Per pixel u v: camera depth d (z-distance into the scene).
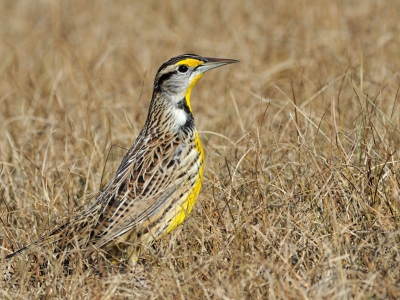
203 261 10.77
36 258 11.56
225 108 17.56
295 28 23.05
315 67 19.31
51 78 20.08
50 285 10.73
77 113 17.77
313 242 10.99
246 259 10.70
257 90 18.88
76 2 27.00
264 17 24.86
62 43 23.02
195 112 18.48
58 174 14.32
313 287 9.88
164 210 11.59
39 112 18.02
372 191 12.09
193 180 11.82
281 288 9.84
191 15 25.72
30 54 22.91
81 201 13.40
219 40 23.52
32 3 27.61
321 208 11.96
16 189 14.28
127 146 15.66
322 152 13.71
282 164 13.59
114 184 11.74
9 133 16.55
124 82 20.47
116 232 11.31
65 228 11.45
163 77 12.08
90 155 14.97
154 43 23.72
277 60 21.31
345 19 23.38
